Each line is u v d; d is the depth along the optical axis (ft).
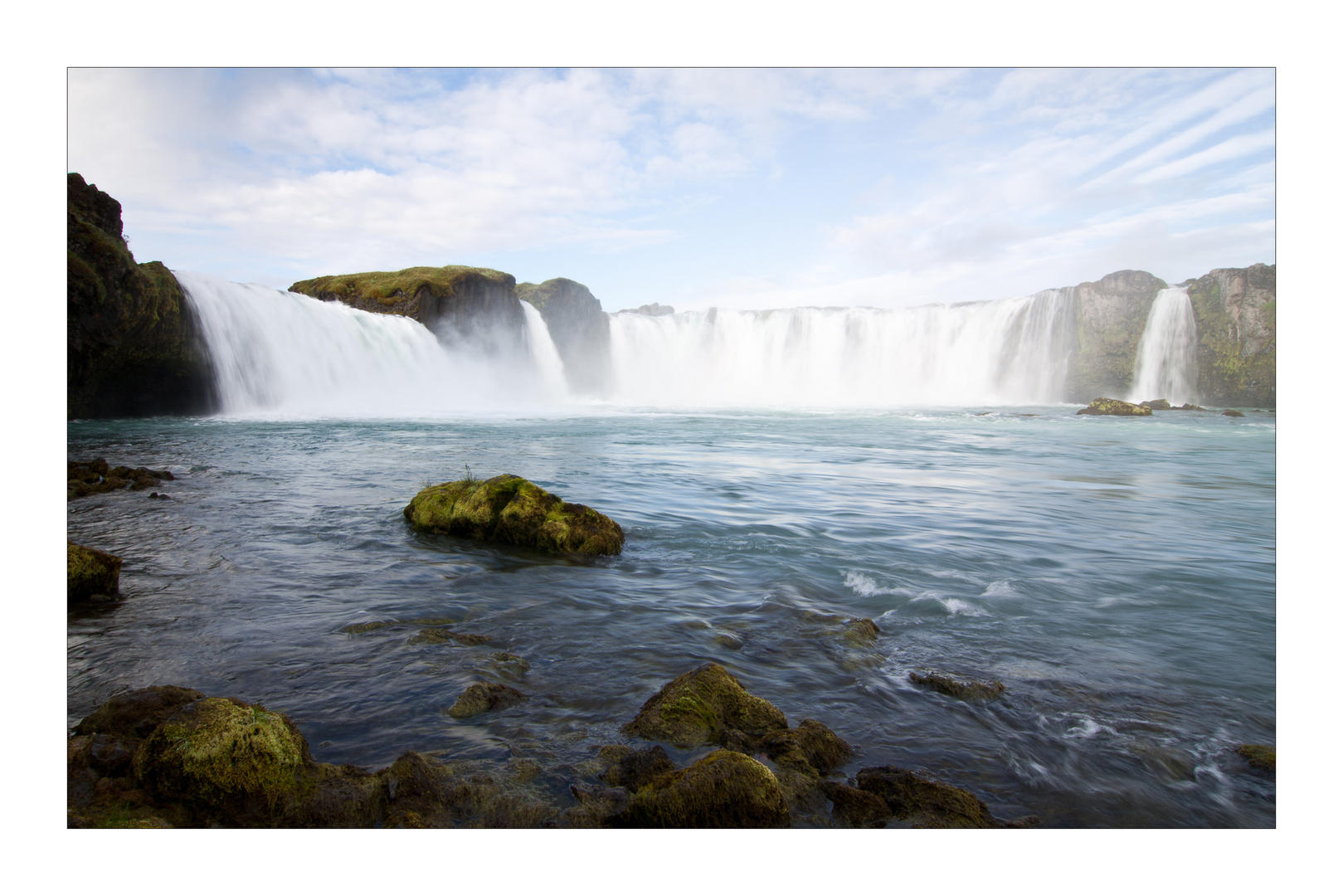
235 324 109.40
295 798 10.52
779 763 12.12
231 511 33.99
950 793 11.48
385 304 160.45
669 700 13.57
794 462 60.90
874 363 237.04
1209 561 28.27
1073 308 208.44
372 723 13.32
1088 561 28.07
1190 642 19.30
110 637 17.34
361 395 134.62
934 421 125.49
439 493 30.83
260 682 14.98
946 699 15.30
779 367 246.27
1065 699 15.49
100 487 39.11
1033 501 42.37
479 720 13.58
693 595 22.41
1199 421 129.18
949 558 28.17
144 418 96.48
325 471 48.80
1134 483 51.44
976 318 226.17
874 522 34.86
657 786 10.91
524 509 28.37
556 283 228.02
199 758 10.47
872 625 19.58
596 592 22.47
